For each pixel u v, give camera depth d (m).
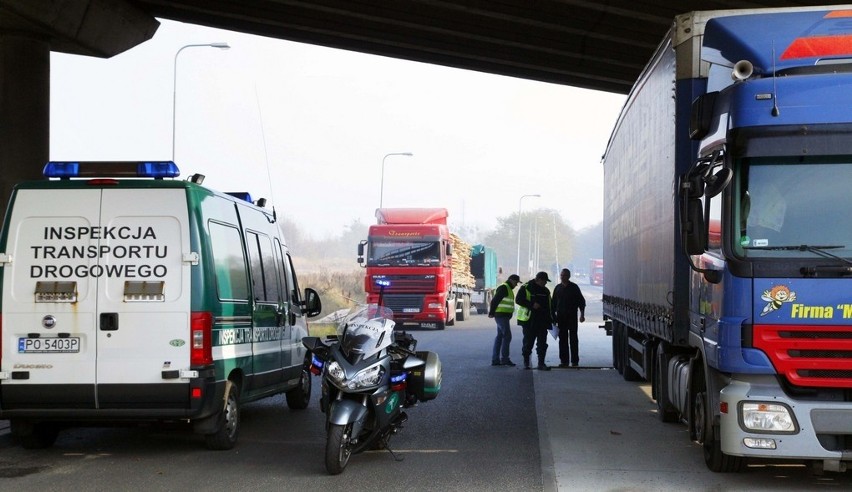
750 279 7.79
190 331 9.52
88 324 9.55
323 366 9.52
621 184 16.42
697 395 9.48
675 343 10.25
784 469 9.12
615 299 17.91
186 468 9.34
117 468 9.34
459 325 39.28
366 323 9.34
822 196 7.89
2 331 9.60
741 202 7.96
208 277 9.69
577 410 13.27
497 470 9.22
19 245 9.67
